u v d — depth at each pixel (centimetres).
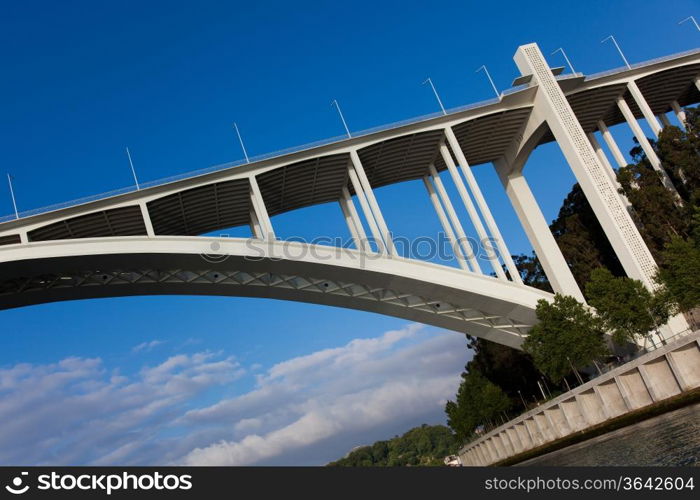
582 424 3825
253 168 4284
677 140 4616
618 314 3838
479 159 5369
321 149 4388
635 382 3300
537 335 4175
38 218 3944
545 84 4812
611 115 5516
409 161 4912
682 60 5094
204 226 4762
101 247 3866
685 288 3522
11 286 4066
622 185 4844
